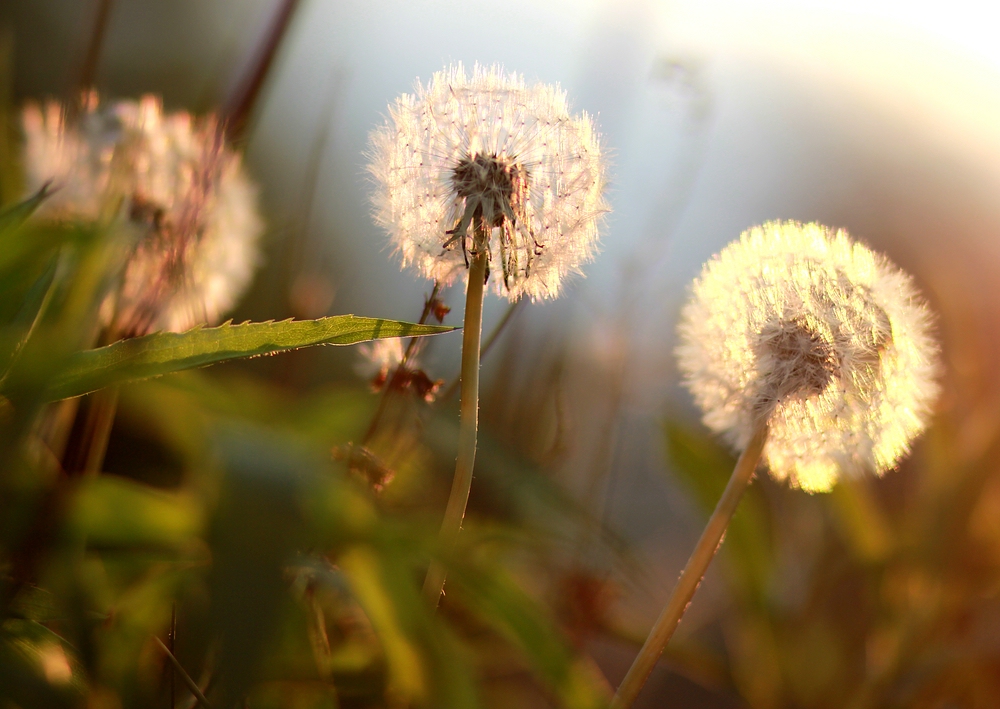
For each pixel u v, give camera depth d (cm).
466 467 37
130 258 38
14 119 41
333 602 39
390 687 37
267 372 44
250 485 32
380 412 40
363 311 49
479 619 41
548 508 41
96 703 34
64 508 33
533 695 43
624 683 38
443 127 39
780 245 40
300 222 46
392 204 39
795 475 39
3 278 34
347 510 33
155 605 36
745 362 39
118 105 40
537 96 39
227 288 42
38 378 33
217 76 46
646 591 40
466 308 38
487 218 38
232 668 30
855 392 39
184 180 39
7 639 34
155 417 39
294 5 46
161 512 35
